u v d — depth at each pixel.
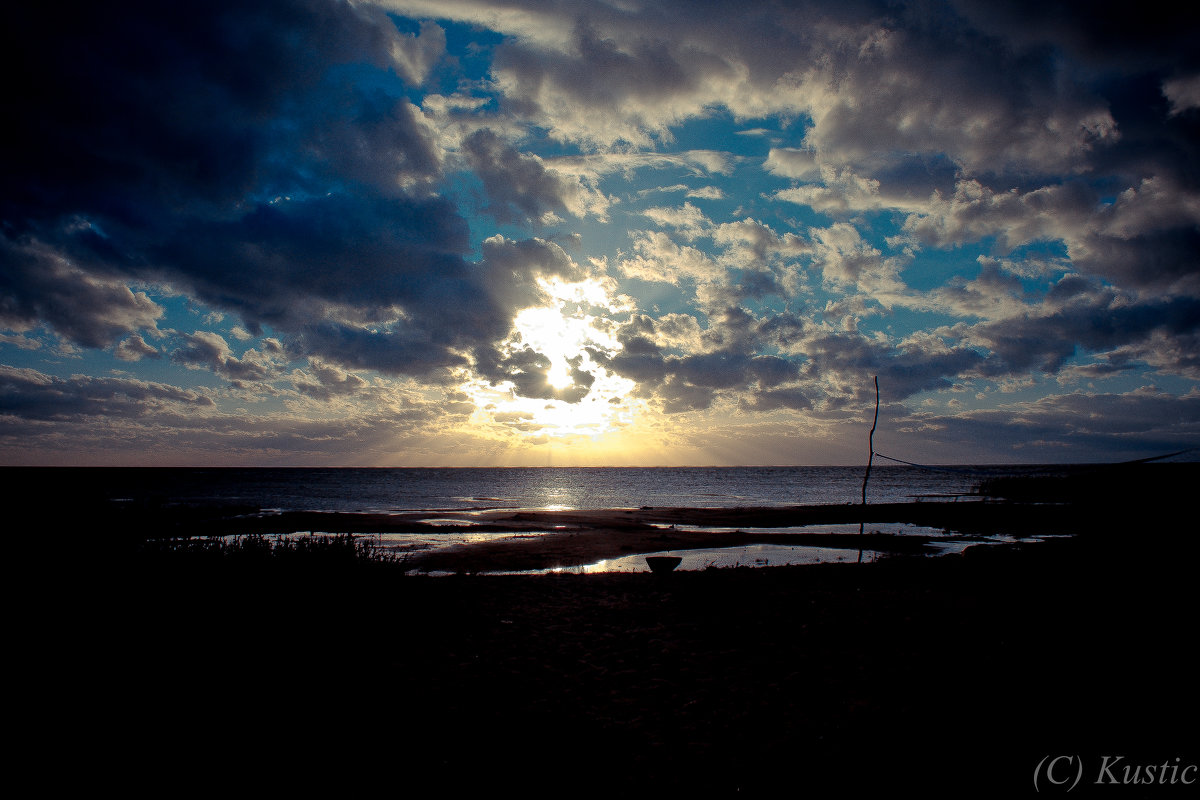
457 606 9.35
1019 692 5.62
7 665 5.84
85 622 6.88
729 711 5.35
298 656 6.61
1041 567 12.73
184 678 5.88
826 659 6.82
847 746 4.62
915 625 8.22
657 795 4.00
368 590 9.03
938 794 3.96
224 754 4.52
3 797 3.86
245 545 9.90
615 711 5.39
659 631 8.16
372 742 4.76
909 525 31.22
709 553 21.00
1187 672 6.11
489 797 3.98
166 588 7.94
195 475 135.50
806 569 14.45
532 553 20.06
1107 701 5.37
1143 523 15.62
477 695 5.76
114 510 12.78
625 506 49.66
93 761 4.37
